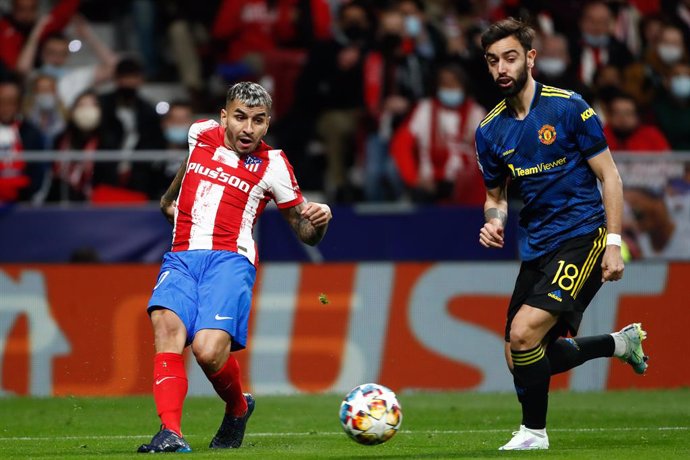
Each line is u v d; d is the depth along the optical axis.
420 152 44.56
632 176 41.56
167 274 21.22
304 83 47.62
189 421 30.11
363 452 20.89
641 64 49.62
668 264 40.31
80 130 44.94
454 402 35.62
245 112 21.27
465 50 48.41
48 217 40.72
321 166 47.75
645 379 40.06
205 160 21.78
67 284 39.53
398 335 39.88
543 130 21.55
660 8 53.53
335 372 39.59
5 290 39.47
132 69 45.25
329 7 52.41
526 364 21.06
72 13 52.69
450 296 40.06
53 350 39.28
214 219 21.45
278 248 41.19
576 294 21.30
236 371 21.53
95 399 37.47
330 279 39.84
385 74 46.84
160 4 57.25
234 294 20.86
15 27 51.69
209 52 54.53
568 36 49.50
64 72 52.25
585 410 32.41
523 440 21.30
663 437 24.44
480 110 45.12
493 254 41.41
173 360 20.39
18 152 43.88
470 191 44.56
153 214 40.94
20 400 37.19
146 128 45.06
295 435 25.92
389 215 41.47
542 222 21.86
